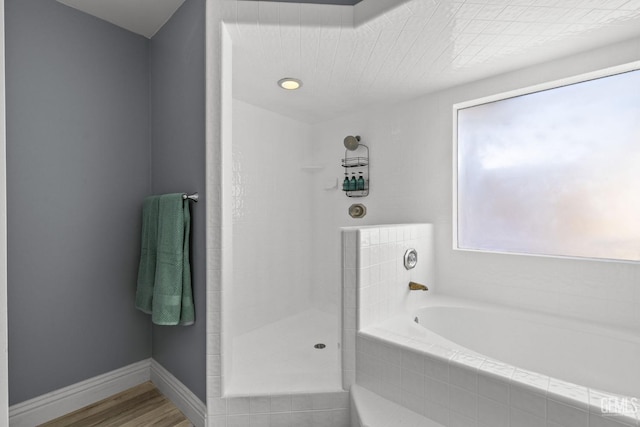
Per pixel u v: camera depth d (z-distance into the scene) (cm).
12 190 174
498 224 232
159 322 177
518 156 223
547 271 206
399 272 208
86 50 201
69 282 194
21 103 177
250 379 185
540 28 164
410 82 231
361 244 175
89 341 202
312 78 223
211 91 167
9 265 174
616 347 169
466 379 133
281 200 305
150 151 231
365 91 246
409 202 265
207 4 164
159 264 184
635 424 96
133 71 222
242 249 273
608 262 186
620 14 151
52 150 188
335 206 315
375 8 156
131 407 197
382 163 281
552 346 189
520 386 119
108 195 211
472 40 175
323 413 171
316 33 168
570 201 204
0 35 84
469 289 238
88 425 181
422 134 257
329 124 319
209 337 168
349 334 174
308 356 221
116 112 214
